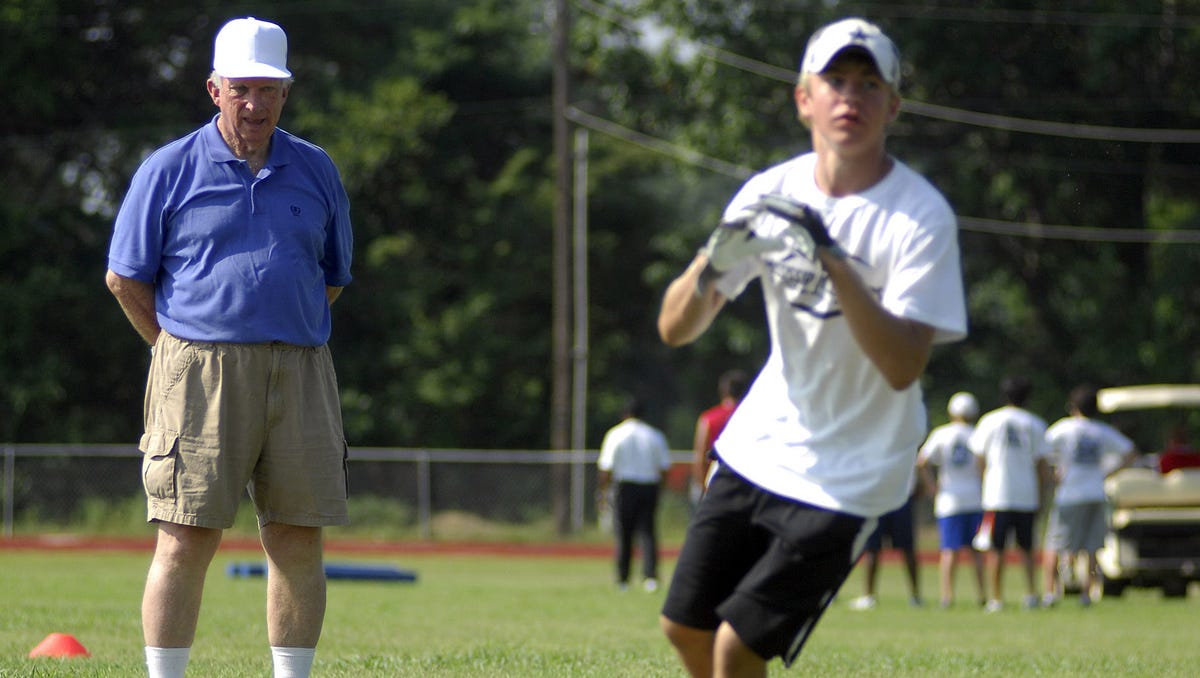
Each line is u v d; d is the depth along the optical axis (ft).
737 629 28.40
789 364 29.30
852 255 28.37
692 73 245.86
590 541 193.16
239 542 179.73
